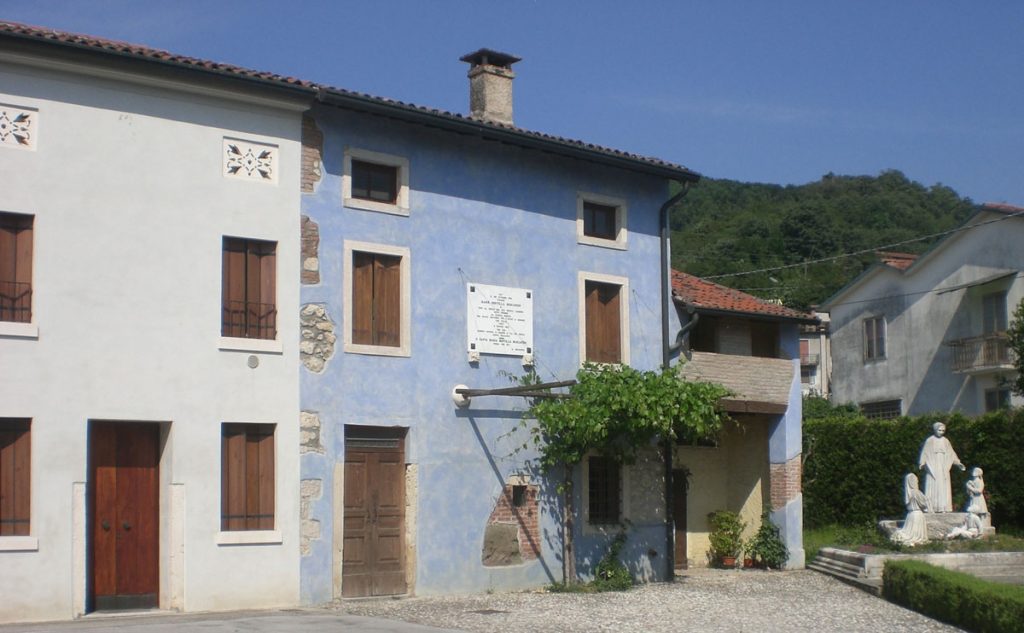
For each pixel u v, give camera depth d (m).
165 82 16.89
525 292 21.02
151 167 16.84
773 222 62.91
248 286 17.73
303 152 18.34
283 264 17.94
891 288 43.50
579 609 17.53
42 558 15.52
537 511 20.86
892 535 24.20
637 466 22.62
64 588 15.65
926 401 41.25
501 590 20.09
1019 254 37.47
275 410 17.66
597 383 19.98
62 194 16.09
